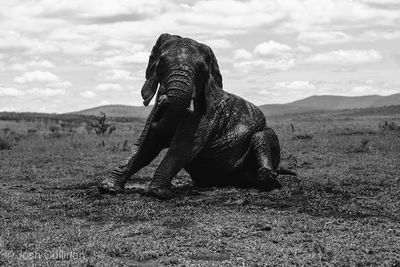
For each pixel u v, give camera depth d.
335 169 15.16
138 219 8.84
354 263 6.14
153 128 10.66
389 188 11.70
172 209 9.52
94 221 8.75
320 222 8.38
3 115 74.38
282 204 9.85
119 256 6.60
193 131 10.89
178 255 6.59
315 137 27.34
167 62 10.39
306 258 6.30
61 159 18.98
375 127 38.75
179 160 10.77
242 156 11.62
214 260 6.41
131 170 11.19
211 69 11.41
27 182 13.73
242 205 9.86
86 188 12.56
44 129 42.59
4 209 9.65
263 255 6.48
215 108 11.23
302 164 16.69
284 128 42.22
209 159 11.35
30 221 8.62
